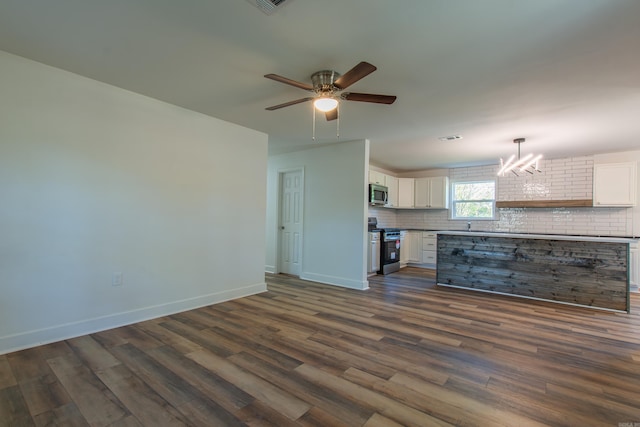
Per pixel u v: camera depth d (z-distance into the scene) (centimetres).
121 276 300
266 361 228
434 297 423
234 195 404
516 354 246
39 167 253
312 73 256
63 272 265
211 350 246
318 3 171
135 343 258
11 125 239
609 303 374
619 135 418
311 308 364
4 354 234
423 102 311
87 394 184
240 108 345
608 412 173
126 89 299
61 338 263
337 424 160
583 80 259
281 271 593
